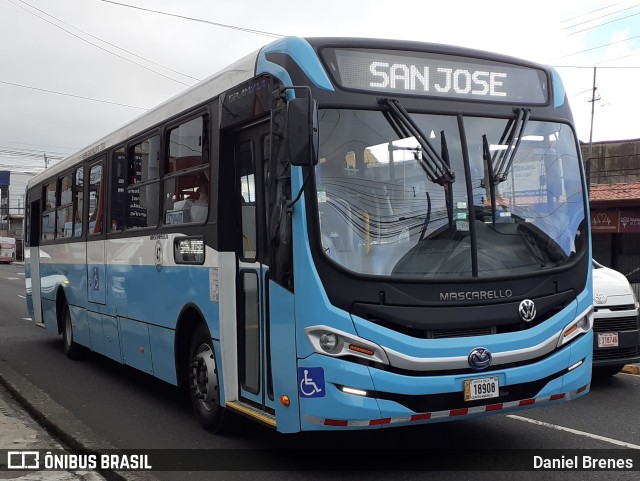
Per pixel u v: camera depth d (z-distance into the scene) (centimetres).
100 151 982
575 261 570
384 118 532
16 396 852
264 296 568
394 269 506
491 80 577
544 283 546
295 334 508
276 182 532
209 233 639
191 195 689
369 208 514
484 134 560
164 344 746
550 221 573
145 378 993
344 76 531
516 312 529
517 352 523
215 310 629
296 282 507
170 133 753
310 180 505
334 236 504
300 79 523
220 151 626
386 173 524
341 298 494
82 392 894
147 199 805
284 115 524
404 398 493
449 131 547
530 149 578
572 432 653
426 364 495
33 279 1373
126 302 859
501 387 520
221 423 657
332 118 520
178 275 709
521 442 622
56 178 1219
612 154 3250
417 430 667
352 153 520
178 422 731
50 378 991
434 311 505
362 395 487
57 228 1209
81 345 1087
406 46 553
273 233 534
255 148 589
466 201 538
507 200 557
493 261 537
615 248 2417
